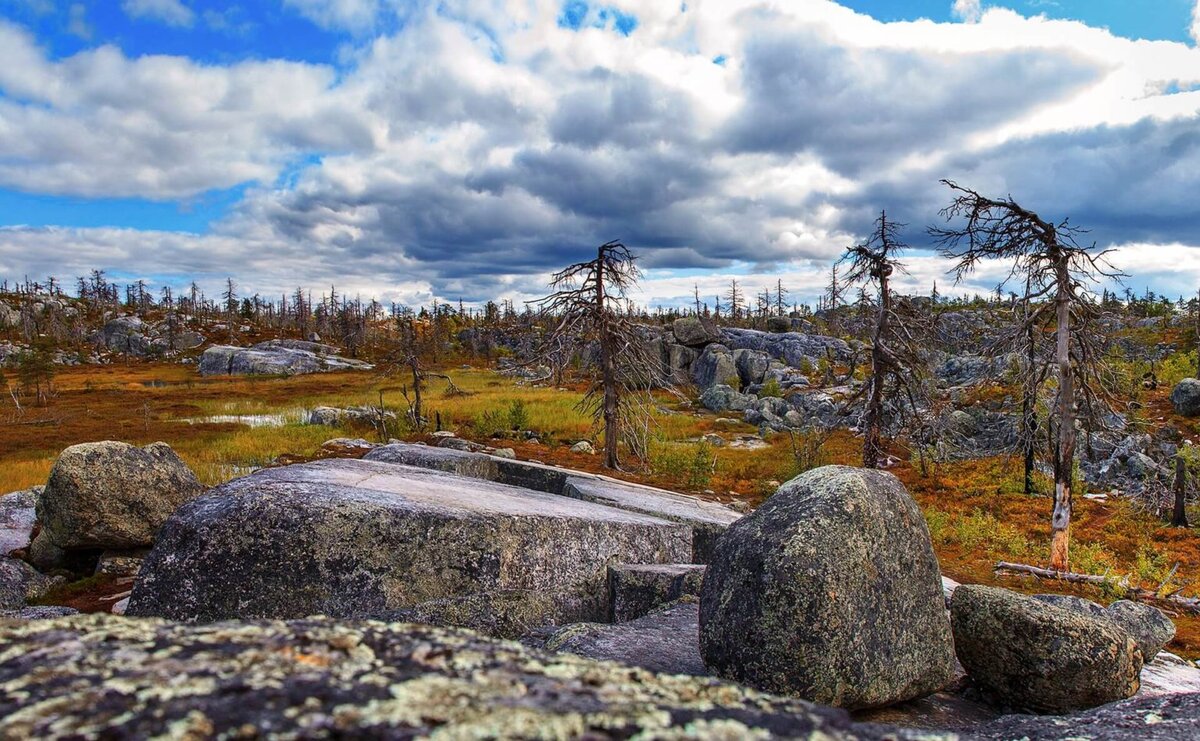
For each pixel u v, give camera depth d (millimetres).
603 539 10016
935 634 5680
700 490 24359
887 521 5555
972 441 32688
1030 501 24875
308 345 97312
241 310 147625
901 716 5594
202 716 1307
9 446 29422
